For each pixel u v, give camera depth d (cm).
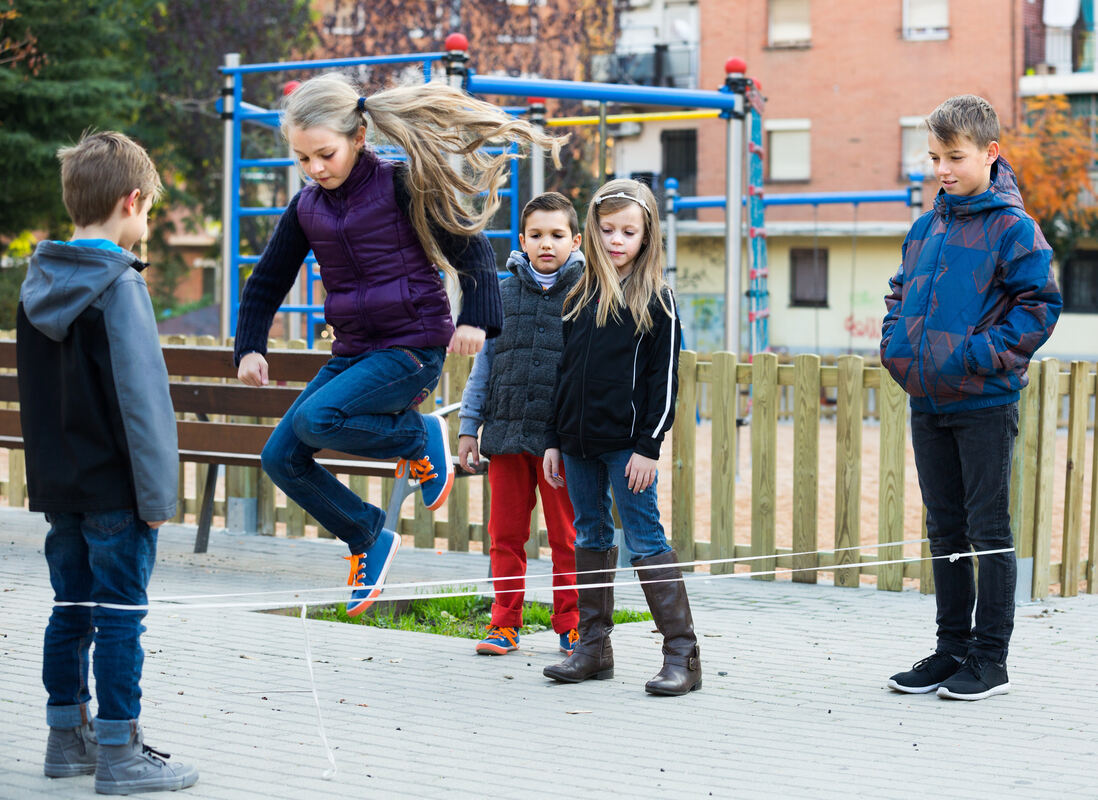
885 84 3095
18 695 414
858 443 643
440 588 615
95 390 323
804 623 550
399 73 2352
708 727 391
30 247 3055
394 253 397
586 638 454
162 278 3591
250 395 653
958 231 435
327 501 412
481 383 502
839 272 3158
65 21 2466
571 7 2428
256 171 2595
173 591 597
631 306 433
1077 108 2964
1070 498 617
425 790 328
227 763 350
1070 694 435
